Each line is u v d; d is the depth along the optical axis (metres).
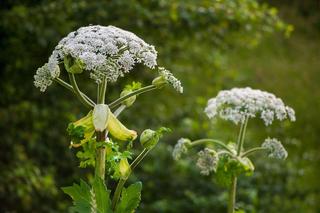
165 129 2.39
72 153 7.02
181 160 6.77
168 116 8.20
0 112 6.50
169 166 6.96
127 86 2.55
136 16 6.32
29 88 6.79
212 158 3.08
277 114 3.13
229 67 11.55
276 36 13.85
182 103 8.55
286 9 15.87
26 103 6.57
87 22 6.31
